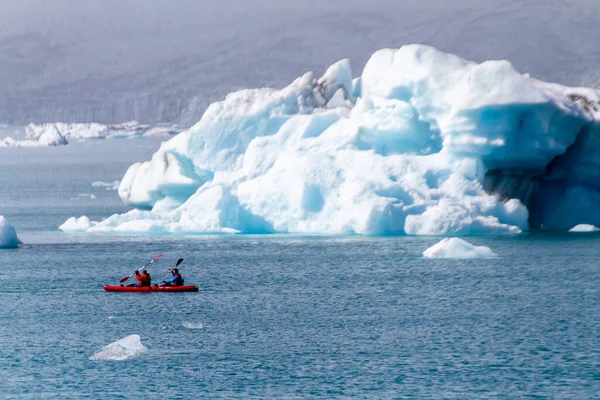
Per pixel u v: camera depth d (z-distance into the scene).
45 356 125.31
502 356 123.25
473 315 146.50
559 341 130.38
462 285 169.75
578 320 142.38
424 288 167.38
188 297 162.38
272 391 110.56
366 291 165.25
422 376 115.31
